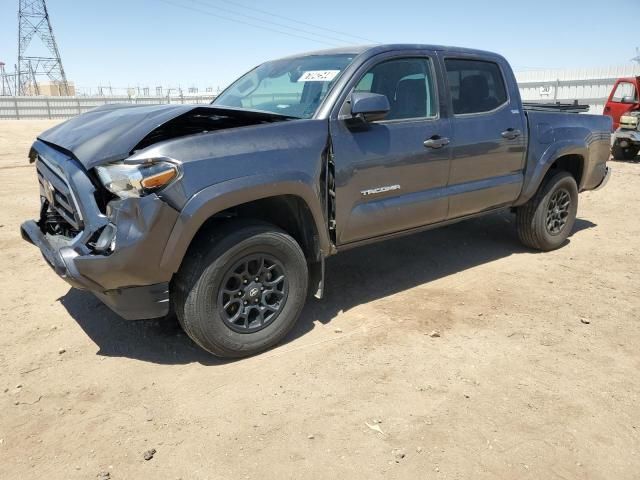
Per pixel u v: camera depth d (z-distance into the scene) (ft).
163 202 9.53
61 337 12.26
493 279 15.99
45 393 10.12
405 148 13.20
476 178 15.31
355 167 12.28
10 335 12.34
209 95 147.84
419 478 7.93
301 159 11.24
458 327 12.78
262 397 9.96
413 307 13.93
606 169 20.04
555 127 17.49
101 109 13.07
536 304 14.15
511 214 23.54
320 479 7.91
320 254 12.16
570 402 9.84
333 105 12.04
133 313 10.20
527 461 8.30
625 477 8.04
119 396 10.02
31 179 33.27
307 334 12.44
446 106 14.30
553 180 17.72
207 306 10.41
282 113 12.83
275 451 8.51
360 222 12.73
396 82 13.50
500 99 16.02
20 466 8.21
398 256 18.06
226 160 10.24
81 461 8.32
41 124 90.22
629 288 15.31
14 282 15.48
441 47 14.58
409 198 13.66
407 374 10.72
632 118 40.88
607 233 21.27
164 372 10.85
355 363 11.14
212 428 9.09
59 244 10.94
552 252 18.74
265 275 11.27
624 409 9.66
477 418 9.32
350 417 9.36
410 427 9.08
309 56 14.58
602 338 12.30
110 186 9.71
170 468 8.16
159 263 9.78
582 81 64.13
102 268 9.60
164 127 11.34
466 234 20.74
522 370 10.91
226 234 10.44
